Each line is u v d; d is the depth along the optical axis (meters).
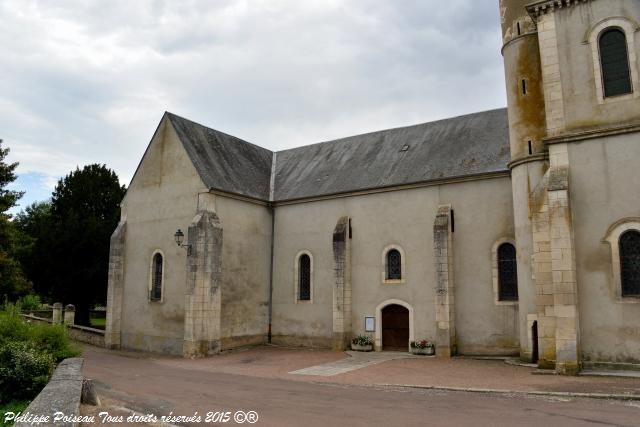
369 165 23.45
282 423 8.80
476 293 19.05
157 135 24.19
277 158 28.42
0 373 10.90
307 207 23.78
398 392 12.14
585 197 14.46
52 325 14.35
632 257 13.75
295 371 16.06
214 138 25.23
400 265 20.92
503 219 18.88
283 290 23.89
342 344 21.03
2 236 28.06
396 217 21.19
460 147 21.28
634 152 13.98
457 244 19.66
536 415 9.28
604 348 13.73
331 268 22.61
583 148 14.69
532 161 16.66
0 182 28.73
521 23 17.64
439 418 9.13
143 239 24.05
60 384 9.34
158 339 22.41
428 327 19.84
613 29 14.76
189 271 20.88
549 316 14.57
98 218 33.78
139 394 11.71
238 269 22.69
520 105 17.28
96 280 31.83
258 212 24.19
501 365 16.30
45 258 30.94
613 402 10.34
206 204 21.58
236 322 22.28
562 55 15.31
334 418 9.18
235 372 16.14
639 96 14.12
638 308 13.43
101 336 24.77
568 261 13.98
